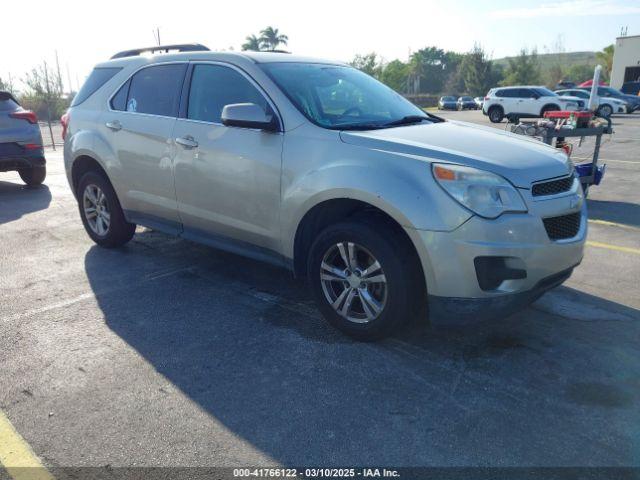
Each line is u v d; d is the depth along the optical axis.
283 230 3.74
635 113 28.77
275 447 2.54
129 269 4.95
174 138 4.37
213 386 3.04
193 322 3.85
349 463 2.44
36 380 3.11
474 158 3.14
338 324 3.59
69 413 2.81
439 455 2.48
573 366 3.22
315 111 3.79
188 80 4.42
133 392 2.99
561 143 7.47
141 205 4.88
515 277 3.06
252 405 2.87
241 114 3.61
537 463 2.42
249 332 3.69
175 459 2.47
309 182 3.48
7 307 4.12
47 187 9.28
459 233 2.99
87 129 5.25
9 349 3.47
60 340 3.59
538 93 25.92
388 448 2.53
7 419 2.76
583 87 32.56
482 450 2.51
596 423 2.69
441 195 3.03
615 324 3.75
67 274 4.83
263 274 4.79
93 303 4.19
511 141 3.65
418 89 97.38
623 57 38.88
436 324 3.23
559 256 3.20
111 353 3.41
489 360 3.29
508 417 2.74
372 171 3.21
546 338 3.56
